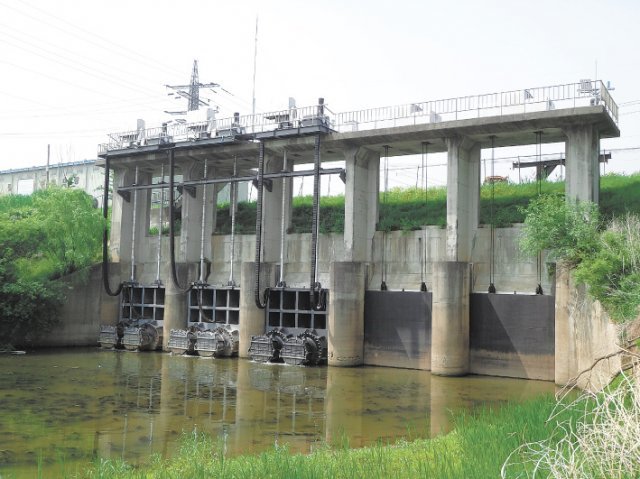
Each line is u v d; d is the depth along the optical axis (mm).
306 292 38375
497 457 10953
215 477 11695
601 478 7270
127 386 26969
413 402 24125
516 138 33781
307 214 45062
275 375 30844
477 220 34344
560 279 27703
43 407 22234
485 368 31500
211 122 40281
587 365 25062
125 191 45625
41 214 41969
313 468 11562
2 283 38125
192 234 43406
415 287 35531
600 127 31297
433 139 34406
